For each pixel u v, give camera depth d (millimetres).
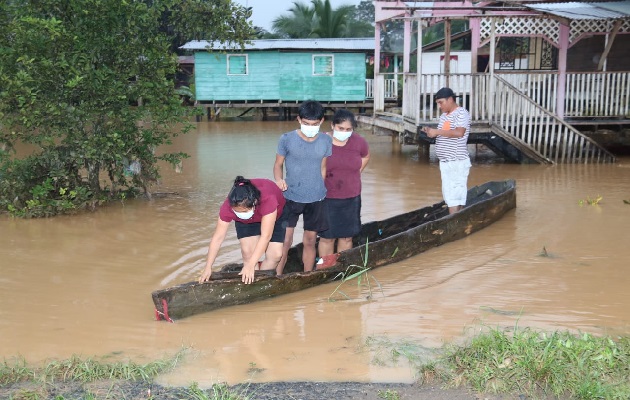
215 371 4449
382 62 31094
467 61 22875
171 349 4832
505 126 13930
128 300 5918
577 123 14461
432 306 5695
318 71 27906
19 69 9047
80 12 9219
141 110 9914
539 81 14102
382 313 5547
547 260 7035
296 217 6285
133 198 10547
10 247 7695
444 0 16500
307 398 4023
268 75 27828
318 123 5852
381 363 4543
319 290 6168
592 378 4023
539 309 5566
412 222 8391
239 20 11297
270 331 5172
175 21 11156
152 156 10320
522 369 4148
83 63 9219
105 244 7828
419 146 15883
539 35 14773
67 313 5590
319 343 4922
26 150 16703
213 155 16188
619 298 5820
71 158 9555
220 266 6879
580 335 4801
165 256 7324
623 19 13359
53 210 9289
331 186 6523
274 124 25953
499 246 7621
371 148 17812
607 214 9164
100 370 4379
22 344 4945
